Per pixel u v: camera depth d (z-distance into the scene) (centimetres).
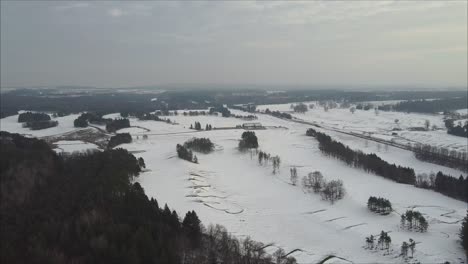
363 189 17562
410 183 18712
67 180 14888
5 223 10706
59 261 8294
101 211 10650
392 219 14088
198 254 10031
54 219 10650
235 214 14450
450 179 17462
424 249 11706
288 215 14538
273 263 10569
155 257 8756
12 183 13438
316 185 17325
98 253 8769
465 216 14400
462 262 10988
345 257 11256
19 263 8094
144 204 11662
